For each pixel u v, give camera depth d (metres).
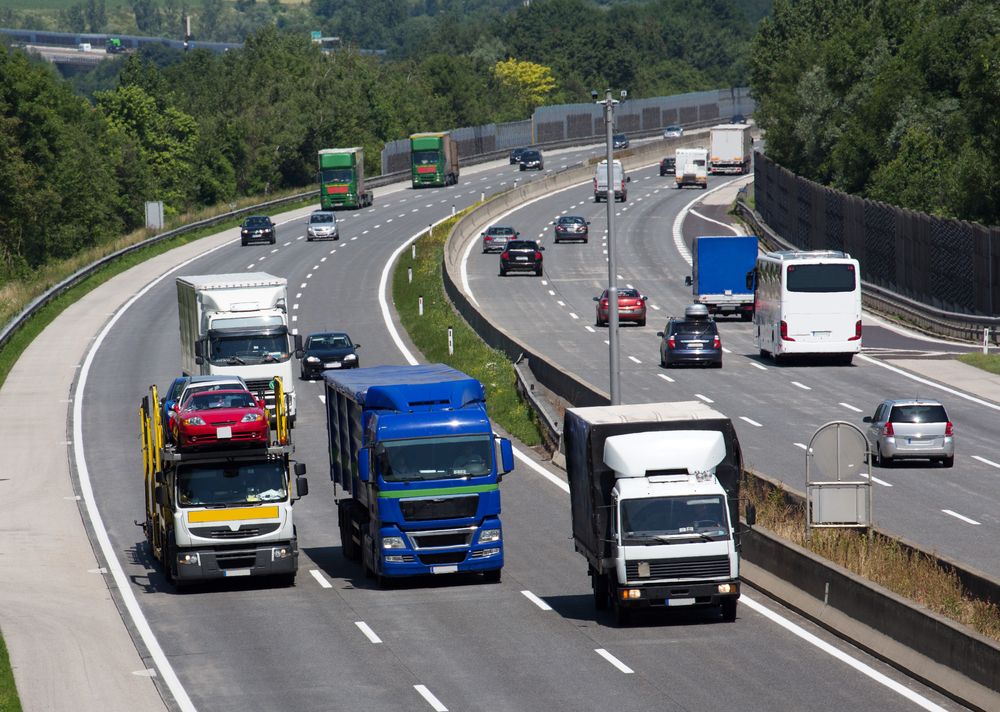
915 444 107.75
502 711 52.09
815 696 52.50
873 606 60.25
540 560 84.12
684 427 67.75
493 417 133.00
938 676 53.22
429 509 76.44
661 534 64.25
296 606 73.94
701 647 61.06
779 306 157.12
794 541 74.31
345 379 88.12
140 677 60.25
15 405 145.88
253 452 78.75
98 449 125.06
